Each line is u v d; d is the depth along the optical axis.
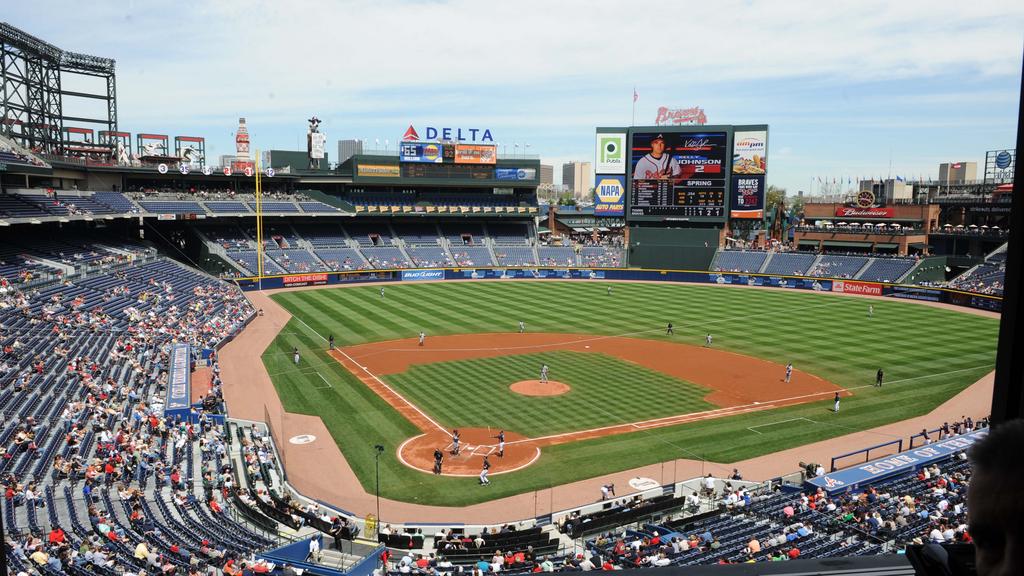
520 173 128.38
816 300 97.94
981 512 2.21
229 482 34.84
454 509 34.84
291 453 41.28
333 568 26.88
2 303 56.44
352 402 50.81
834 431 45.66
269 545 28.56
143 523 28.92
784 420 47.62
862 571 3.74
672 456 41.44
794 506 32.53
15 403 39.78
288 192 121.62
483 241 128.88
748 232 136.50
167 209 99.88
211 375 55.34
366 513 34.03
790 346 68.94
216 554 26.39
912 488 34.19
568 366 60.91
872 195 118.69
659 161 115.19
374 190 127.69
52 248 78.69
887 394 53.44
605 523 32.41
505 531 31.08
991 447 2.28
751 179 112.19
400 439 43.81
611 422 46.97
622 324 79.69
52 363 47.88
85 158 100.69
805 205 126.06
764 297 100.44
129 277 78.81
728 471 39.47
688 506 34.47
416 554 29.25
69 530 27.66
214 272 102.00
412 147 122.25
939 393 53.69
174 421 42.31
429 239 126.62
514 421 47.06
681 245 117.69
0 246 73.00
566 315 85.12
